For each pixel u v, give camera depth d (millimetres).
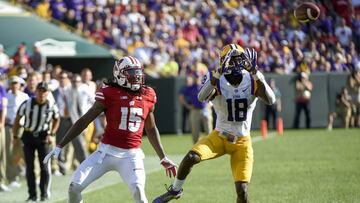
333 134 72188
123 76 27281
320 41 90125
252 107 29516
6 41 78375
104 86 27547
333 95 81438
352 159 51312
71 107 50000
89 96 50656
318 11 32375
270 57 84250
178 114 79250
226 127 29359
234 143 29188
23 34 79125
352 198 35500
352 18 94688
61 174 48906
